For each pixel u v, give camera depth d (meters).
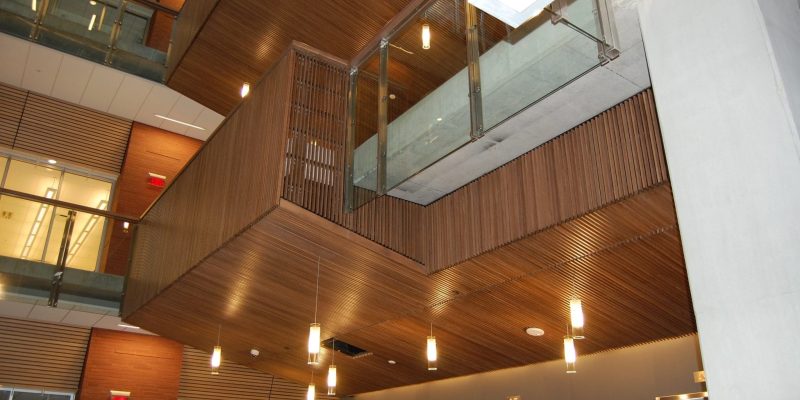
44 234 9.98
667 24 3.71
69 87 11.31
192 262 7.29
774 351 2.81
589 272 6.27
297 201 5.77
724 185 3.18
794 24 3.43
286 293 7.62
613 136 5.19
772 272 2.90
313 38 8.88
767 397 2.79
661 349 7.89
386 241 6.36
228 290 7.81
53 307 9.69
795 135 2.96
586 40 4.52
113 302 10.08
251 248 6.53
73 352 11.06
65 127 11.77
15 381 10.45
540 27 4.90
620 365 8.30
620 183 5.04
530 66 4.92
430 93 5.87
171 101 11.63
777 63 3.14
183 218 8.02
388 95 6.28
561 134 5.61
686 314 6.98
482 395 10.00
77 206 10.26
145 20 11.34
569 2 4.63
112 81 11.08
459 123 5.48
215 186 7.14
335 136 6.33
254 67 10.05
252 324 9.03
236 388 12.61
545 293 6.85
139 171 12.12
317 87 6.38
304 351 10.07
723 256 3.10
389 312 7.86
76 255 10.12
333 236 6.04
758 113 3.13
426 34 6.09
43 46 10.21
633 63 4.70
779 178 2.97
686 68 3.54
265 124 6.30
